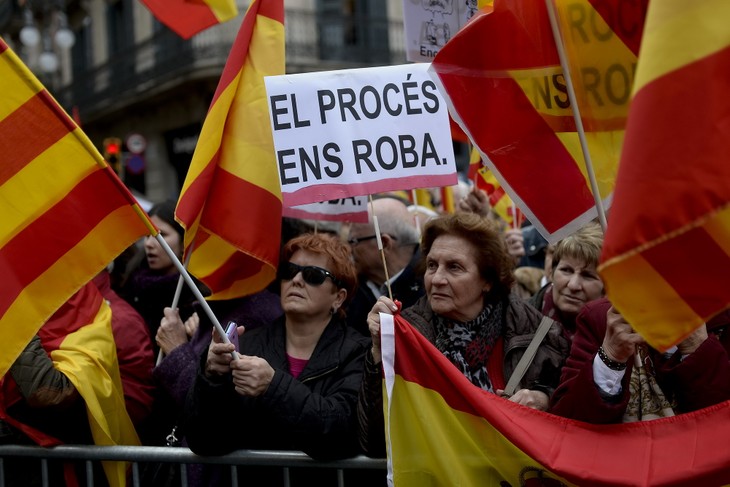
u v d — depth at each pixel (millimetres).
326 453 3080
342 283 3441
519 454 2809
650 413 2795
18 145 3041
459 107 2902
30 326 3047
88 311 3625
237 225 3588
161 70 19734
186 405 3186
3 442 3588
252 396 3037
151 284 4324
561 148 2920
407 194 6957
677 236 2311
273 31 3707
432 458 2881
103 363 3506
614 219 2275
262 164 3627
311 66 18922
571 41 2895
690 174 2230
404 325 2916
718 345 2789
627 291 2314
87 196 3057
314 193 3355
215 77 18719
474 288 3168
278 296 4254
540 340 3162
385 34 19781
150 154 21547
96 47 23438
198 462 3271
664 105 2244
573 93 2756
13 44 27328
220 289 3803
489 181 5785
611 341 2695
